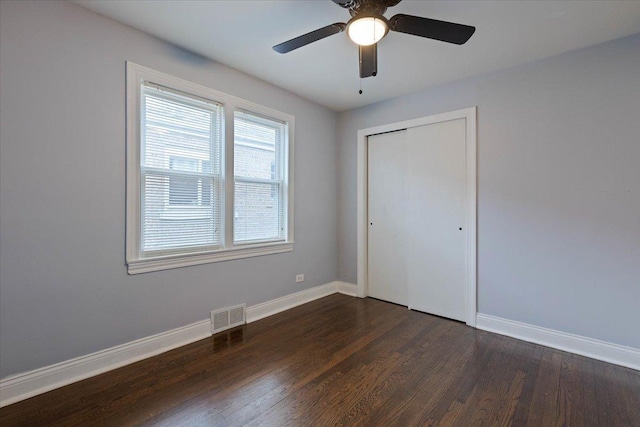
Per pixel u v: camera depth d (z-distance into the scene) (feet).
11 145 5.79
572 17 6.73
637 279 7.36
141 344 7.61
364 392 6.27
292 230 11.64
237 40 7.91
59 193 6.35
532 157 8.79
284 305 11.39
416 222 11.35
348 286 13.47
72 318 6.55
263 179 10.73
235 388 6.37
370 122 12.64
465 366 7.32
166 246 8.21
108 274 7.06
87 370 6.74
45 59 6.15
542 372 7.08
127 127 7.30
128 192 7.34
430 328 9.67
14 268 5.86
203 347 8.25
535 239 8.76
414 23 5.49
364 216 12.97
